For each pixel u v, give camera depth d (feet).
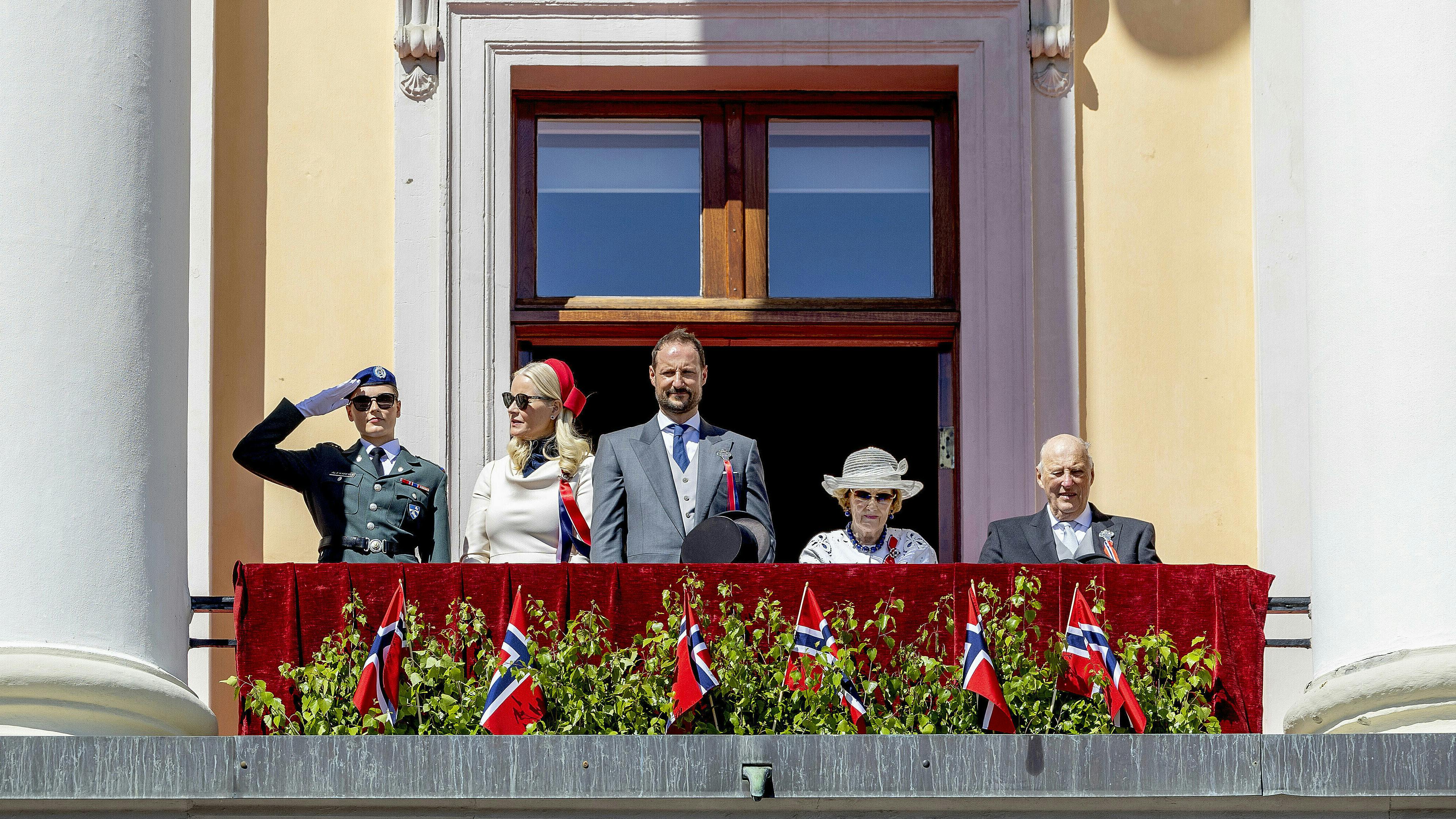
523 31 83.76
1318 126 62.13
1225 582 60.90
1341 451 59.41
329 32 84.33
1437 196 58.80
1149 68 84.28
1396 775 52.85
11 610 54.95
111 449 56.75
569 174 86.48
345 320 82.02
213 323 80.64
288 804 53.42
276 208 82.79
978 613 57.47
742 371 101.24
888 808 53.83
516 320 84.33
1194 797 53.52
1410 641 56.49
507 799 53.26
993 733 56.13
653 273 86.02
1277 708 77.25
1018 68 83.46
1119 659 58.85
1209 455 81.66
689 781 52.90
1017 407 81.30
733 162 86.63
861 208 86.58
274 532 79.51
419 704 57.67
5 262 56.65
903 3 83.66
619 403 95.40
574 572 60.44
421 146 83.15
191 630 76.33
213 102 82.23
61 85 57.82
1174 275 82.79
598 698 57.21
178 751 52.54
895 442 89.51
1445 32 59.77
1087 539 66.85
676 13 83.87
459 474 80.94
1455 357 58.08
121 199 58.08
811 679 57.11
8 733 53.78
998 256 82.48
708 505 66.74
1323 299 61.05
